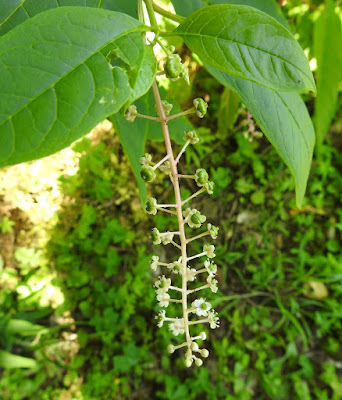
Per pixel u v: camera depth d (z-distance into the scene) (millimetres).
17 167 2477
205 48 700
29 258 3252
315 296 3539
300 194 1049
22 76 522
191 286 3205
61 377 3279
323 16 1769
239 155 3441
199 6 1150
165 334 3205
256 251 3502
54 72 539
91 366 3334
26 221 3078
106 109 549
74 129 521
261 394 3408
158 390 3354
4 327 3057
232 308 3490
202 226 3389
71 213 3146
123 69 594
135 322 3354
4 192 2664
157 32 674
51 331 3314
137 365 3289
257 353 3418
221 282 3436
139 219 3398
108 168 3102
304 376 3441
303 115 1084
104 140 2959
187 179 3414
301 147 1060
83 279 3309
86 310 3355
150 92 1222
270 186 3557
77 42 572
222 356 3334
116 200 3348
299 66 691
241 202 3564
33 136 501
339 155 3629
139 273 3242
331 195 3668
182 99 2273
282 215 3617
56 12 586
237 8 693
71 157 1929
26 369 3195
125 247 3447
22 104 509
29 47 545
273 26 687
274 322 3533
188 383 3287
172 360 3369
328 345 3498
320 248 3648
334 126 3598
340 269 3465
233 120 2543
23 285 3256
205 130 3188
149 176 804
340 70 1829
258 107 978
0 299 3186
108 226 3289
